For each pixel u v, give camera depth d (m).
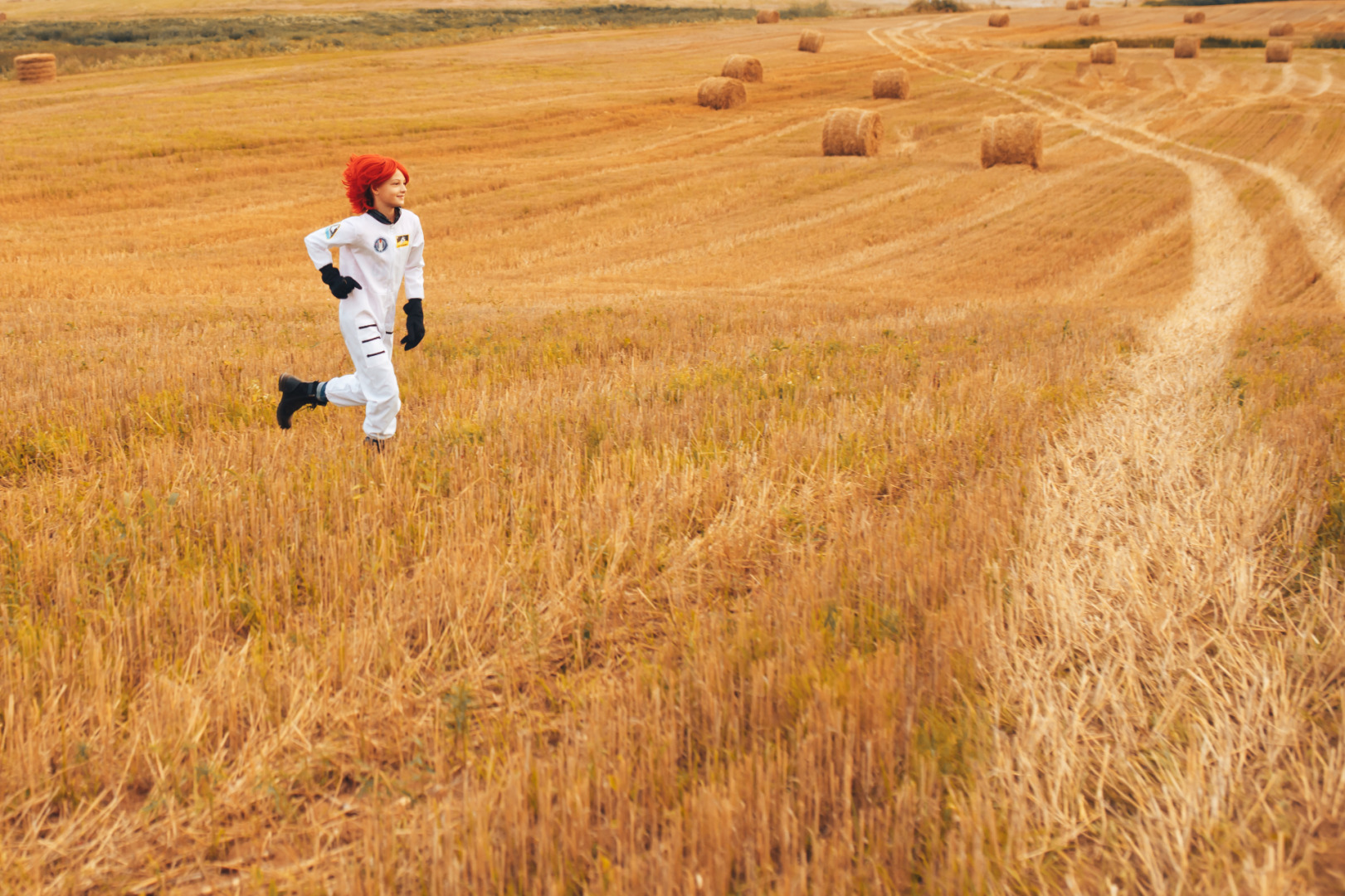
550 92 39.84
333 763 2.77
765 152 31.73
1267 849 2.26
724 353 8.73
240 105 33.03
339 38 54.69
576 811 2.31
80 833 2.48
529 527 4.35
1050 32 67.69
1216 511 4.55
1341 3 76.50
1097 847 2.36
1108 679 3.09
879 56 54.44
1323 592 3.53
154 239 19.64
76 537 4.09
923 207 23.95
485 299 13.58
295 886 2.26
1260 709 2.85
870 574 3.68
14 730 2.69
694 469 4.98
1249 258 18.45
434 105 35.59
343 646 3.16
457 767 2.75
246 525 4.25
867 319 11.65
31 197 22.05
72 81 36.59
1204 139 32.56
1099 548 4.21
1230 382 7.31
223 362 7.48
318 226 21.53
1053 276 17.72
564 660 3.38
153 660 3.21
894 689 2.79
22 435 5.72
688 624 3.39
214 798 2.56
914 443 5.61
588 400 6.52
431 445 5.41
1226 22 70.25
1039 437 5.84
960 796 2.43
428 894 2.18
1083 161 29.59
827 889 2.12
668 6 87.25
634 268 18.67
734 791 2.32
